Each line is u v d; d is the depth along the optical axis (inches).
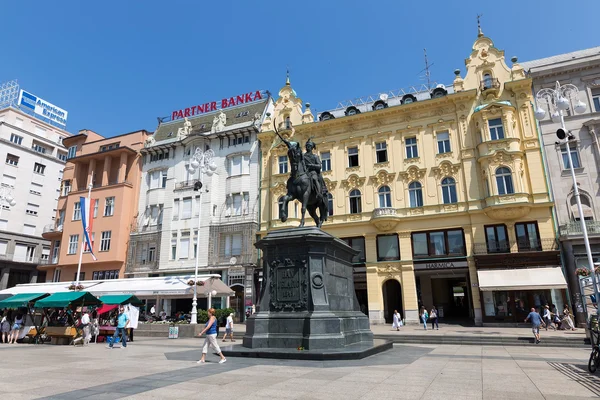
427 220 1184.8
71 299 752.3
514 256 1045.8
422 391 255.3
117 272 1551.4
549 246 1039.6
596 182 1074.7
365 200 1279.5
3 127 2050.9
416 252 1184.2
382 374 315.6
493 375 322.0
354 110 1400.1
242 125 1541.6
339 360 381.4
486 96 1206.9
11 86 2413.9
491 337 708.0
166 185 1581.0
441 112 1257.4
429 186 1215.6
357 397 237.5
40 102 2503.7
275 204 1384.1
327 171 1350.9
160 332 909.2
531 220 1077.1
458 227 1151.0
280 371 325.7
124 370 348.5
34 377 316.8
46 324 855.1
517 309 1031.6
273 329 429.1
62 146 2335.1
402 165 1262.3
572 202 1080.8
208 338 387.2
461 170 1192.8
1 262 1819.6
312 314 416.8
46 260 1934.1
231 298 1343.5
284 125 1454.2
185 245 1476.4
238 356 409.4
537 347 628.1
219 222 1444.4
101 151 1710.1
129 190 1638.8
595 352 348.8
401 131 1286.9
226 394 243.9
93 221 1632.6
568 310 954.1
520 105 1168.8
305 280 438.6
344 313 471.8
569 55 1320.1
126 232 1596.9
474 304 1074.7
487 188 1132.5
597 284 578.6
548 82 1175.0
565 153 1120.8
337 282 478.9
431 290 1307.8
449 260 1127.6
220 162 1520.7
